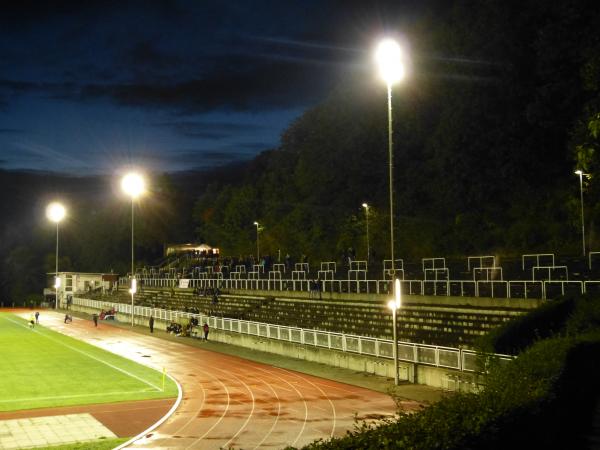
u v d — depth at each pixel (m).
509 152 67.25
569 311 30.28
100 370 41.19
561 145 65.69
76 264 168.75
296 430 24.30
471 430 10.65
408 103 81.56
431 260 55.19
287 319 55.69
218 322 56.09
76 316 92.19
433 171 77.38
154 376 38.47
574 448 15.12
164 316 67.56
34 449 22.34
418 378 32.91
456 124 70.19
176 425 25.61
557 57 59.84
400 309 45.31
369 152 89.94
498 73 68.94
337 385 33.56
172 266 112.88
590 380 19.97
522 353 18.95
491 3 69.31
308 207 99.81
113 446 22.62
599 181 31.59
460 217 68.62
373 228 78.69
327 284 61.62
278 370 39.31
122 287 110.62
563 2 59.66
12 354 50.03
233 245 116.69
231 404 29.59
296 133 124.94
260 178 136.38
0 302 155.38
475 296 41.38
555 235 57.28
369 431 10.65
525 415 12.23
